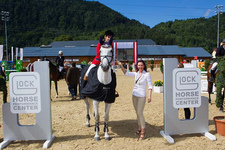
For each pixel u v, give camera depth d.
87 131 4.82
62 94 10.23
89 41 58.59
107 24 163.25
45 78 4.11
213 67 6.95
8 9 138.75
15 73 4.04
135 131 4.75
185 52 44.78
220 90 5.56
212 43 89.38
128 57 41.03
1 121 5.68
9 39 89.06
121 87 12.49
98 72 4.17
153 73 23.61
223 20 117.44
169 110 4.28
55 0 182.00
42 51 43.09
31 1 165.88
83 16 170.25
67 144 4.07
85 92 4.20
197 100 4.25
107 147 3.88
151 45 48.09
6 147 4.03
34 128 4.19
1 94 10.46
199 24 120.06
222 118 4.72
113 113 6.38
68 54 41.78
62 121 5.62
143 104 4.15
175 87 4.18
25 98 4.08
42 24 147.50
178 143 4.01
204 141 4.09
